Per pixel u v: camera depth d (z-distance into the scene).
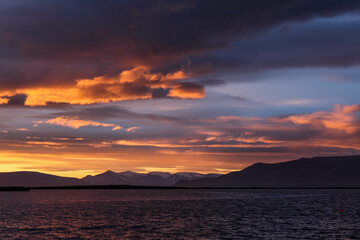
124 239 60.59
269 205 145.88
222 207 133.38
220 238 60.59
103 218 93.31
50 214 105.38
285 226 75.25
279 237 61.34
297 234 64.31
